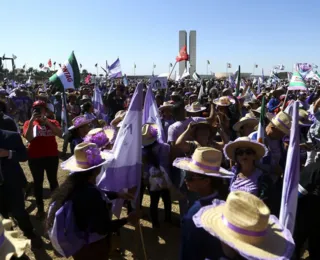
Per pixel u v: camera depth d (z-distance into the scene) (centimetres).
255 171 348
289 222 282
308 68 1784
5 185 460
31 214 613
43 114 588
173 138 533
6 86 2322
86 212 304
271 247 195
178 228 572
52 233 306
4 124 501
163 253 495
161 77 1577
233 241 191
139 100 384
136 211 387
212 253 220
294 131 279
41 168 584
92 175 322
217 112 632
